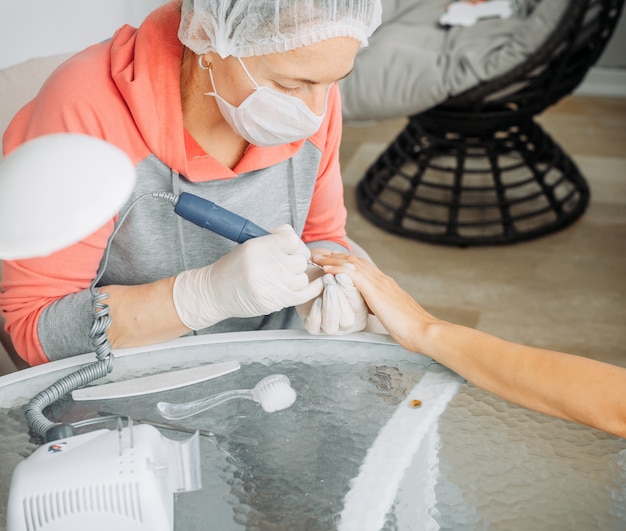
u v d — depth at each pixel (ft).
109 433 2.48
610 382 2.91
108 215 1.97
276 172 3.89
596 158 10.55
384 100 8.54
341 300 3.27
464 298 7.88
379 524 2.54
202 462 2.76
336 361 3.27
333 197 4.31
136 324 3.28
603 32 8.70
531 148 10.30
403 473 2.73
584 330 7.38
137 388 3.10
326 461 2.77
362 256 4.59
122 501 2.29
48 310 3.38
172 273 3.82
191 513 2.57
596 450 2.85
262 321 4.21
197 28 3.11
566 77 8.74
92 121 3.30
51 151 2.02
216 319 3.26
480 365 3.10
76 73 3.36
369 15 3.03
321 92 3.19
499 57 8.08
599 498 2.65
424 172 9.46
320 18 2.89
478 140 9.68
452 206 8.75
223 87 3.24
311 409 3.00
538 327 7.43
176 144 3.39
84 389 3.10
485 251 8.68
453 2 9.58
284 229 3.20
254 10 2.88
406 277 8.24
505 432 2.92
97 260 3.46
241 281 3.11
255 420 2.95
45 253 1.95
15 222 1.93
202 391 3.10
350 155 10.77
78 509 2.28
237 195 3.77
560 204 9.04
